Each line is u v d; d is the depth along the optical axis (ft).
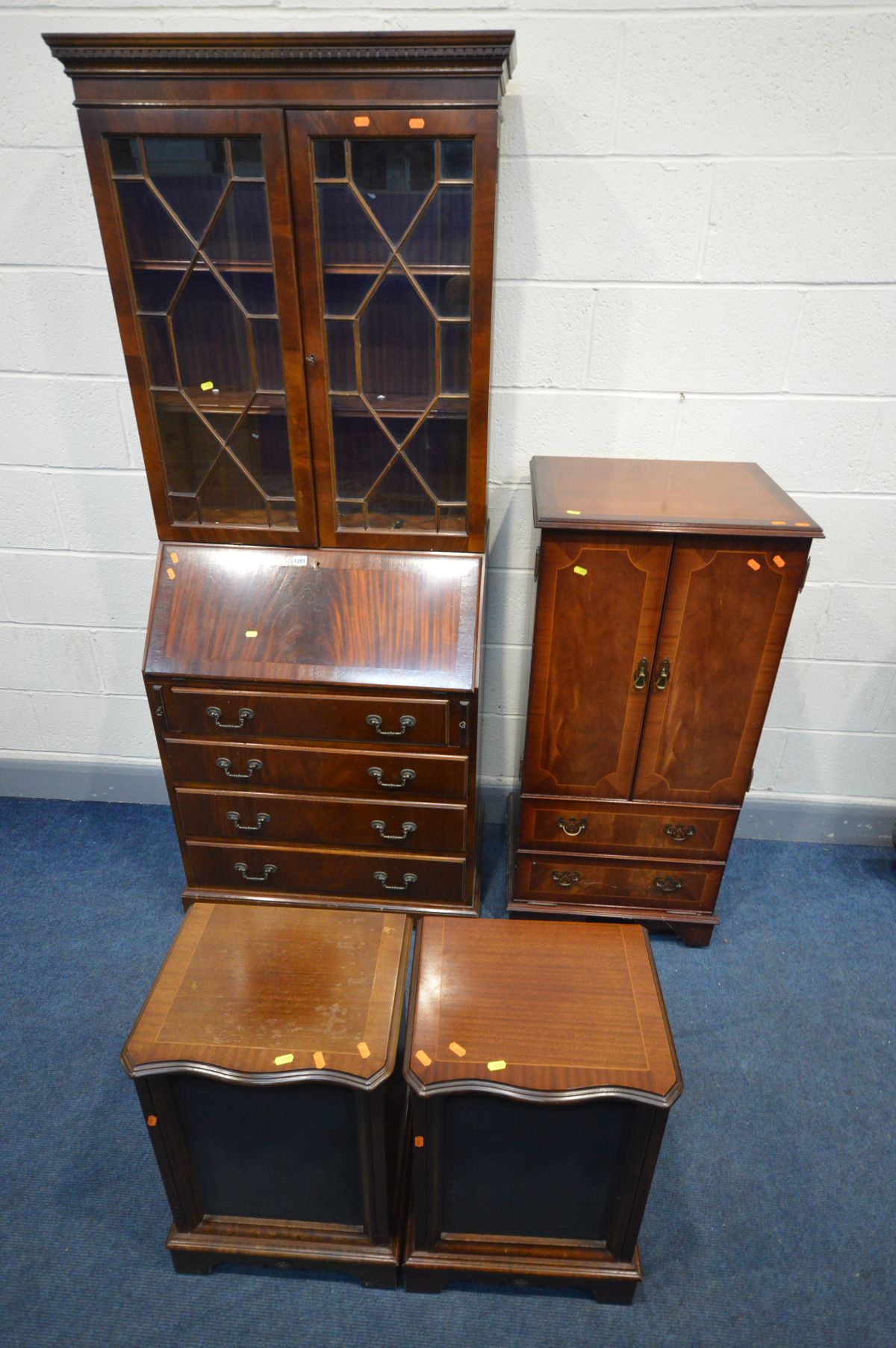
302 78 4.18
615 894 6.31
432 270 4.67
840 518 6.23
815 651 6.76
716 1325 4.27
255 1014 3.99
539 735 5.65
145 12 5.08
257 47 4.08
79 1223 4.65
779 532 4.74
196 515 5.59
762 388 5.83
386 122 4.26
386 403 5.09
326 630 5.43
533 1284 4.32
